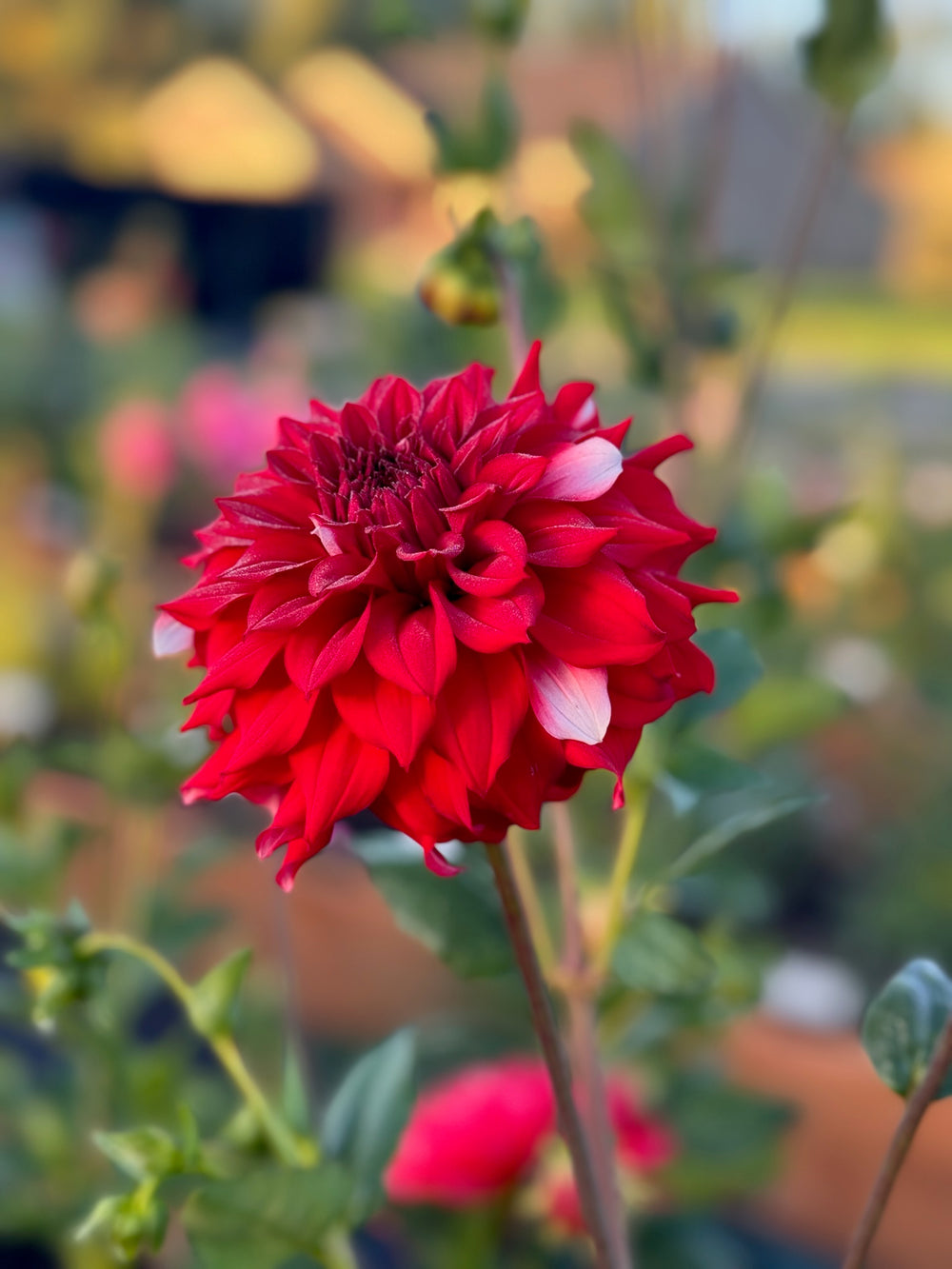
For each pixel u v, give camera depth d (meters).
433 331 1.51
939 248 10.82
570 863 0.60
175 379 5.17
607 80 6.21
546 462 0.47
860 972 1.69
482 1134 0.73
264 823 1.88
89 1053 0.78
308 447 0.50
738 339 0.87
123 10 11.41
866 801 1.90
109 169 8.38
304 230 8.52
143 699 1.36
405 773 0.47
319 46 12.09
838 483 2.37
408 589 0.49
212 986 0.58
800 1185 1.25
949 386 6.30
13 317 5.12
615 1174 0.58
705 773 0.60
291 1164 0.57
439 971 1.50
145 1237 0.54
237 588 0.48
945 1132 1.20
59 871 0.78
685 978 0.59
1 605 2.58
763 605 0.84
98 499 3.07
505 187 0.80
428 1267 0.78
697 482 0.85
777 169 7.08
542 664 0.46
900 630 2.12
